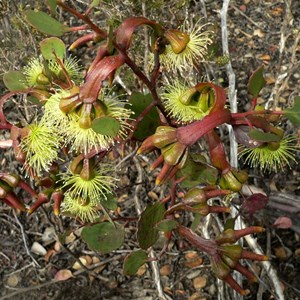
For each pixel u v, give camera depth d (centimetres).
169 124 25
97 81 20
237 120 22
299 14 75
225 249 24
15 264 52
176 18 41
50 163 23
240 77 67
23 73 26
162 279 49
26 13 20
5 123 23
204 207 24
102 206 28
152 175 54
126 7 42
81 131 20
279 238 48
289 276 48
